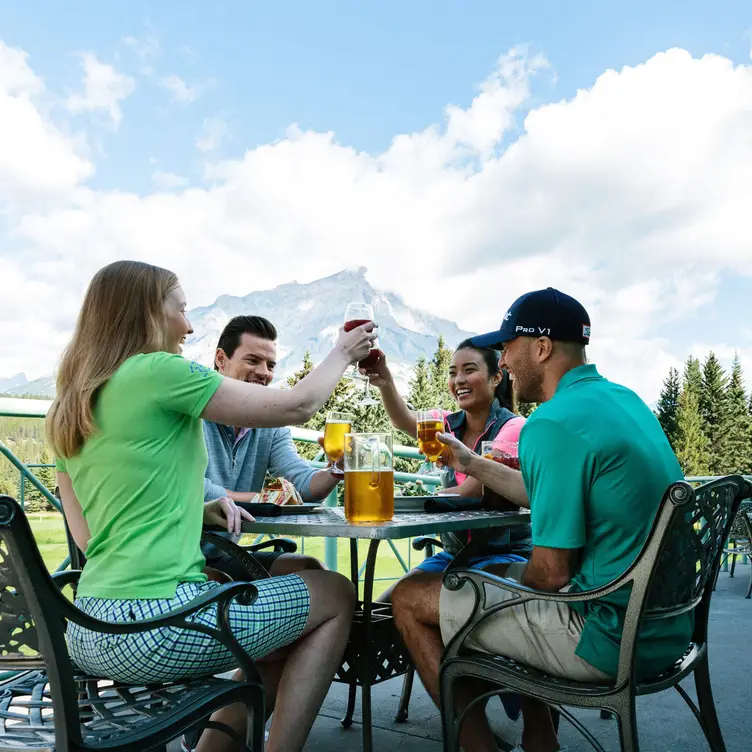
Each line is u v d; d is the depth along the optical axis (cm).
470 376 274
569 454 161
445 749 173
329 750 241
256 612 163
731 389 8012
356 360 194
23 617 137
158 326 171
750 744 245
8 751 134
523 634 165
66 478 181
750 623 437
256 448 274
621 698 150
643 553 147
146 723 135
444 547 265
